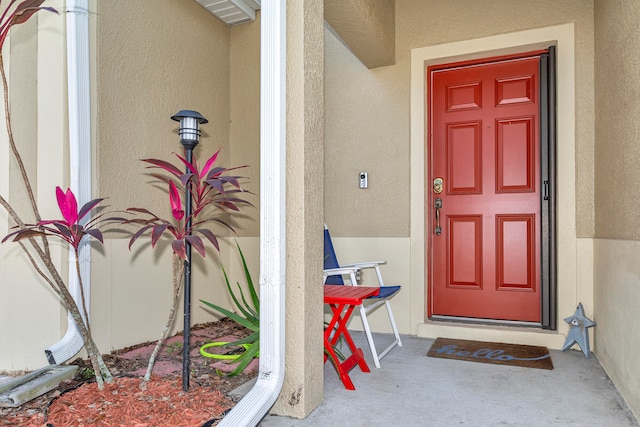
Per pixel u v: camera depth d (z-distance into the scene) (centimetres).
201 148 354
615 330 227
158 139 312
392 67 350
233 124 387
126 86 285
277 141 181
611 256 238
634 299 194
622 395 210
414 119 342
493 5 320
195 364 246
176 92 329
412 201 342
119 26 279
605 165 258
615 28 239
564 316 297
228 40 387
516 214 326
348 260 360
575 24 297
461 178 342
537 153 321
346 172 363
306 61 191
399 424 181
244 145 382
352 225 361
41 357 237
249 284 260
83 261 235
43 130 240
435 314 348
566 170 298
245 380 219
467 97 342
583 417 188
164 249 312
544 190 315
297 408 187
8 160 241
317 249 200
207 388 202
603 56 264
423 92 340
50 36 239
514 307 325
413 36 342
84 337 192
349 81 364
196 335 316
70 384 207
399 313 342
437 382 230
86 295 236
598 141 276
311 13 195
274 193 181
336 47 368
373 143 355
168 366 243
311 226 194
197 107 351
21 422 168
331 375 243
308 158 192
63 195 180
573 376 239
